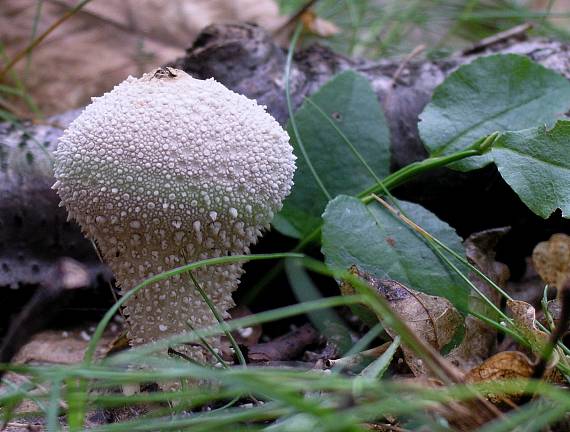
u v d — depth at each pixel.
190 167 0.12
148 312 0.13
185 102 0.12
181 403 0.11
